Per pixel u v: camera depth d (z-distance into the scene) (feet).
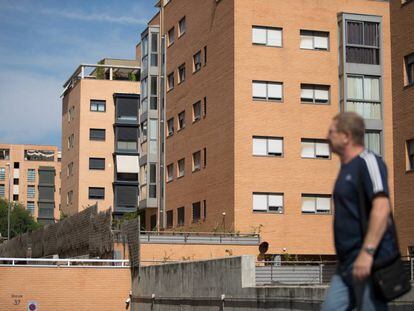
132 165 257.14
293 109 139.03
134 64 274.16
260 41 138.82
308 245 136.36
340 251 16.99
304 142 139.13
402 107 84.79
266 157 136.67
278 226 135.33
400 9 86.02
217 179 142.61
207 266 78.54
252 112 136.87
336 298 16.88
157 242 121.80
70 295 106.73
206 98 150.00
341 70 140.77
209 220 144.77
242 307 69.31
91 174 259.39
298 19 140.67
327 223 137.90
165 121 172.96
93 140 260.21
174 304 89.15
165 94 173.78
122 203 253.85
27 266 106.11
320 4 142.20
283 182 136.77
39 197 486.38
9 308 105.09
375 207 16.37
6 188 486.38
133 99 260.42
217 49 145.18
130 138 258.37
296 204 136.98
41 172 488.44
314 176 138.62
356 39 141.49
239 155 135.44
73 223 142.20
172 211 166.61
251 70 137.59
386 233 16.49
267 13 139.23
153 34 181.98
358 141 17.37
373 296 16.29
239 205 134.31
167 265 92.17
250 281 69.62
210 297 77.30
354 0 143.64
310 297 57.11
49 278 106.52
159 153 177.06
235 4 138.00
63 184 282.77
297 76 139.74
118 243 114.93
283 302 61.41
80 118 259.80
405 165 83.61
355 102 139.74
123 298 107.96
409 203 82.53
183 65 164.25
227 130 138.92
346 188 16.96
